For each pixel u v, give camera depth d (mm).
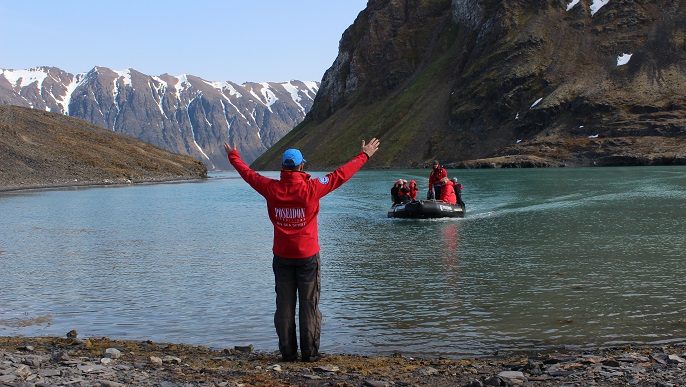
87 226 32219
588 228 26594
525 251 20969
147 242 25406
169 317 12625
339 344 10484
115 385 6809
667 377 7023
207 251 22453
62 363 7934
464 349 10062
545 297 13875
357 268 18453
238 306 13500
